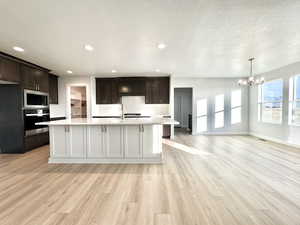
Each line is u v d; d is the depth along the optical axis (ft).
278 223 5.56
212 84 22.29
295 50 11.37
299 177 9.05
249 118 22.24
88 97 20.49
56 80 20.17
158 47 10.64
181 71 18.43
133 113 21.66
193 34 8.77
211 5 6.22
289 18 7.20
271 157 12.53
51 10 6.41
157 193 7.45
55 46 10.37
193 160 12.00
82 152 11.51
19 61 12.96
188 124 29.25
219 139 19.44
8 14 6.66
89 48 10.71
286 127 16.19
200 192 7.54
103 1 5.88
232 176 9.23
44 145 16.15
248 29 8.24
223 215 5.97
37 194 7.38
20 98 13.28
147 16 6.95
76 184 8.31
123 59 13.50
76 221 5.66
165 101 21.02
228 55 12.50
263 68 17.06
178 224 5.53
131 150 11.46
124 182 8.53
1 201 6.86
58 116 20.45
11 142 13.51
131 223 5.58
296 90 15.26
